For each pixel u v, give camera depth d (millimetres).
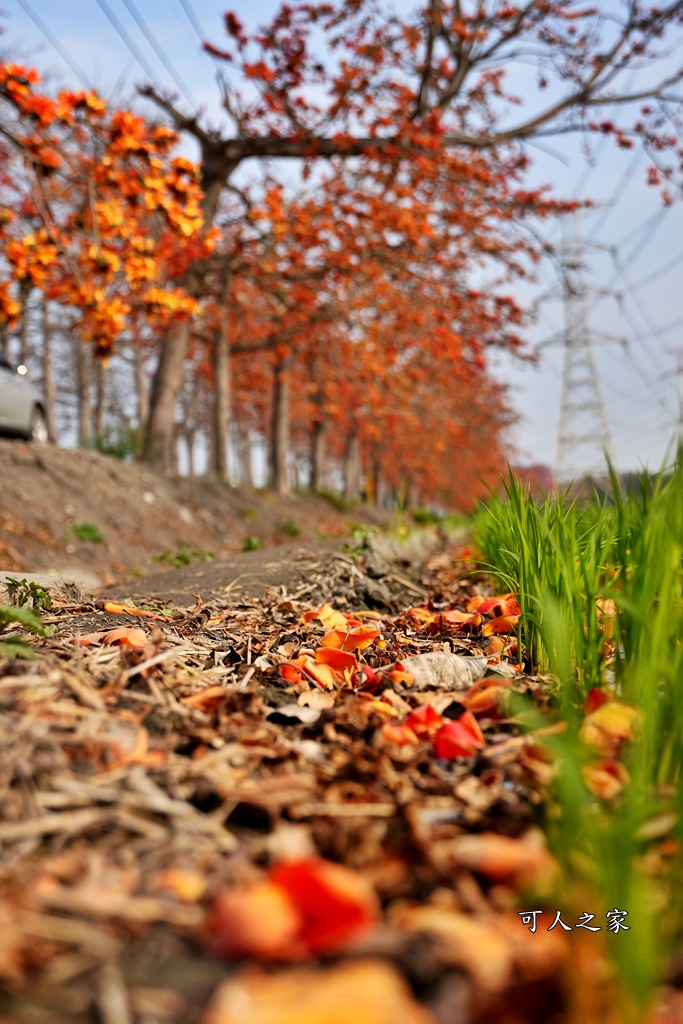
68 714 1615
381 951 885
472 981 862
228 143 17234
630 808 1084
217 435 19422
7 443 11992
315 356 21172
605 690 2029
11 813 1221
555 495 3150
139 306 13242
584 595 2334
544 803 1336
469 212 16547
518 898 1073
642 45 17375
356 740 1813
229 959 891
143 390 29500
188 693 1995
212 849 1187
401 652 2902
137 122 7289
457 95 18422
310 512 23203
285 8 15500
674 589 1737
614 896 980
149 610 3709
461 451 47750
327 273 16781
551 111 18234
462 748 1642
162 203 7395
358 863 1138
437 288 16250
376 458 39719
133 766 1439
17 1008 806
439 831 1271
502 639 3078
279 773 1534
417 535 9883
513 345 17484
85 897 1001
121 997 828
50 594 3949
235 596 4371
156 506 14414
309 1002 776
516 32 17453
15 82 6840
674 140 17281
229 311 19703
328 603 4398
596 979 919
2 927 914
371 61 16078
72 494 11836
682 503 1693
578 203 17469
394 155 15391
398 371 18219
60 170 7520
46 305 22781
